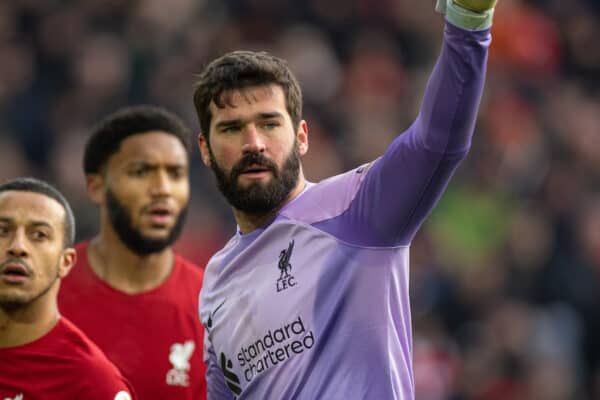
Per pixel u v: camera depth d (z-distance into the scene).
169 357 20.66
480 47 14.55
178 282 21.33
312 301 15.47
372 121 47.59
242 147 15.63
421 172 14.88
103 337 20.59
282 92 15.84
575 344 42.22
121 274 21.00
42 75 47.19
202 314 16.89
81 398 17.77
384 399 15.30
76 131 44.12
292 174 15.88
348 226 15.48
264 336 15.75
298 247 15.68
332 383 15.31
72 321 20.69
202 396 20.80
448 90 14.59
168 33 47.69
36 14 48.50
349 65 50.66
